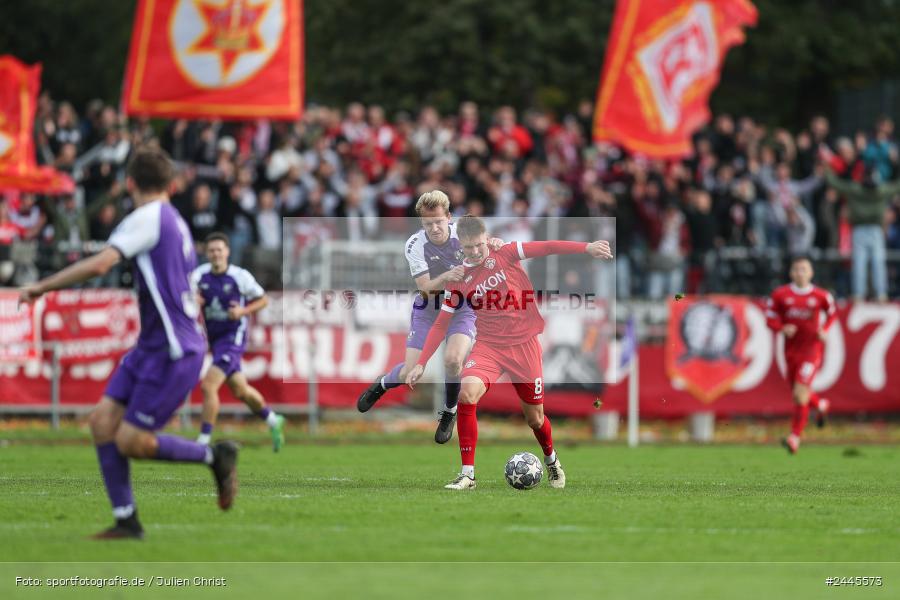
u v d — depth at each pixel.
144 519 32.12
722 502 37.66
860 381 75.50
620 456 60.78
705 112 80.31
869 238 81.56
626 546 28.70
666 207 81.88
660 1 79.12
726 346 73.75
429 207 39.62
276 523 31.56
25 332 68.69
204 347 28.27
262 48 71.75
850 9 132.88
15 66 71.88
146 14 71.38
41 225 75.06
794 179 93.31
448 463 54.41
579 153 89.25
